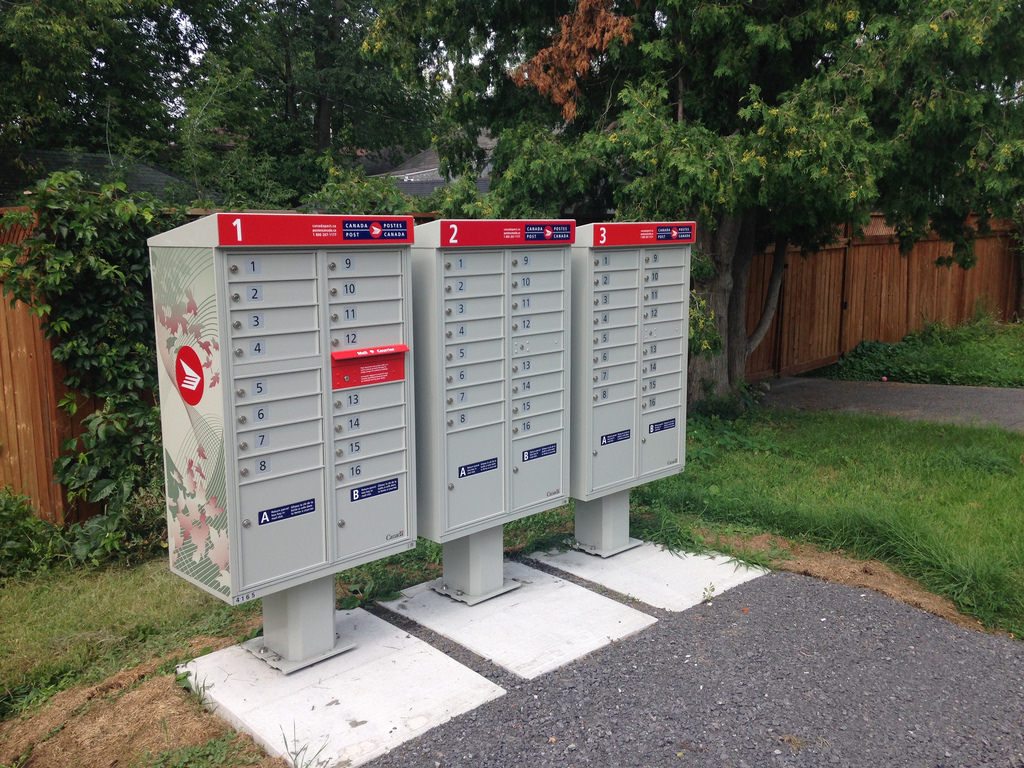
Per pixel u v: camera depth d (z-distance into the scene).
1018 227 16.72
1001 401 11.12
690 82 8.41
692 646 4.32
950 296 16.48
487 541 4.94
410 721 3.65
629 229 5.21
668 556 5.60
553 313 4.96
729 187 7.09
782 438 8.67
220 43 20.14
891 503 6.30
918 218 8.84
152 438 5.95
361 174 9.35
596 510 5.63
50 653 4.43
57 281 5.46
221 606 4.95
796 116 7.10
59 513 5.84
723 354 9.71
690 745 3.48
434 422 4.46
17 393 6.01
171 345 3.84
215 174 14.29
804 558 5.50
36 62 13.06
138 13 16.86
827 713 3.70
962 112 7.41
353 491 4.12
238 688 3.92
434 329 4.38
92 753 3.53
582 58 7.98
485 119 9.52
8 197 13.32
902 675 4.03
